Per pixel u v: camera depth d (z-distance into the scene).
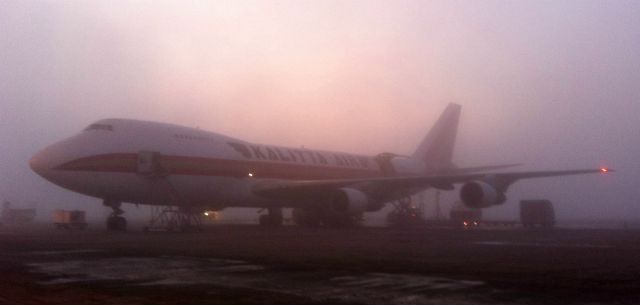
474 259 18.03
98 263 17.02
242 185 41.16
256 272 14.87
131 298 11.00
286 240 27.45
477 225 57.41
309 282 13.08
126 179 34.91
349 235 32.50
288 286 12.49
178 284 12.81
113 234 33.25
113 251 20.98
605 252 20.77
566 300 10.70
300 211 48.59
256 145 43.72
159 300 10.78
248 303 10.49
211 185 38.94
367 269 15.44
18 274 14.54
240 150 41.59
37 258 18.52
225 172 39.75
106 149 34.38
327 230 39.81
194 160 37.81
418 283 12.86
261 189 41.97
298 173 45.88
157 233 34.31
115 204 37.22
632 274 14.31
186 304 10.38
